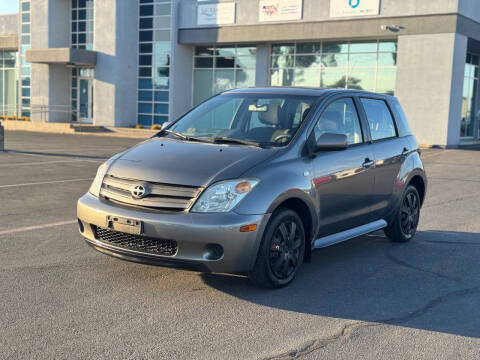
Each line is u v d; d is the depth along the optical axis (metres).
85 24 36.56
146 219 4.57
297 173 5.12
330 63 29.50
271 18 29.53
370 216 6.37
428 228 8.07
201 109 6.16
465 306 4.79
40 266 5.55
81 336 3.91
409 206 7.15
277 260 4.99
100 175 5.14
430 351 3.85
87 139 27.36
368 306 4.72
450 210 9.55
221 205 4.58
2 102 41.59
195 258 4.54
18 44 39.12
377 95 6.93
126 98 34.22
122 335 3.95
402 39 26.55
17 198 9.55
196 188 4.63
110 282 5.11
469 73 29.91
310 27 28.55
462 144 27.31
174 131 5.85
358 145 6.17
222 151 5.12
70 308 4.45
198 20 31.81
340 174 5.68
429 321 4.41
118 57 33.59
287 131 5.46
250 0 30.05
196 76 33.66
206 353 3.70
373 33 27.06
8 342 3.78
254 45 31.34
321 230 5.55
